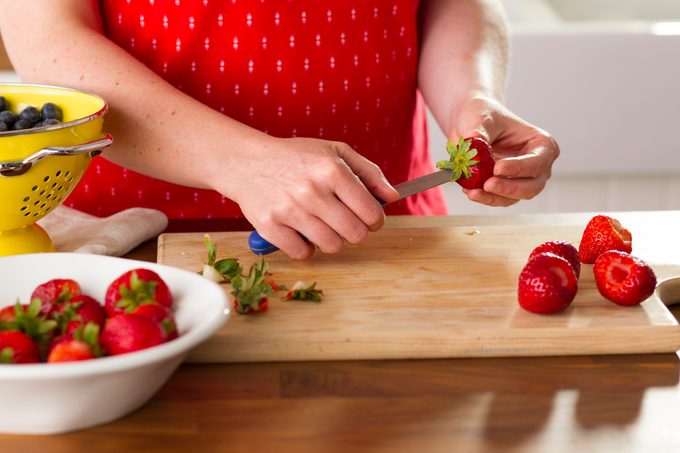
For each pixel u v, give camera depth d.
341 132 1.30
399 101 1.32
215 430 0.87
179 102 1.12
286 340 0.96
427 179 1.11
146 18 1.24
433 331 0.97
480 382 0.94
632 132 2.02
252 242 1.09
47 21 1.16
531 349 0.98
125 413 0.88
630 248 1.11
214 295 0.90
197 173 1.10
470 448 0.86
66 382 0.82
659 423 0.90
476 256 1.12
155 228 1.17
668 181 2.09
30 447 0.85
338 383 0.93
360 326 0.97
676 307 1.09
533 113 1.99
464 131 1.20
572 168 2.03
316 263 1.09
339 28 1.26
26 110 1.08
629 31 1.96
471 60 1.29
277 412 0.90
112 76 1.13
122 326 0.85
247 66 1.25
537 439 0.87
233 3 1.23
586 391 0.93
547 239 1.17
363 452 0.86
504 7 2.18
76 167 1.05
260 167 1.07
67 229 1.15
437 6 1.34
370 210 1.05
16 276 0.95
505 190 1.12
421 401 0.91
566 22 2.28
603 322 0.99
